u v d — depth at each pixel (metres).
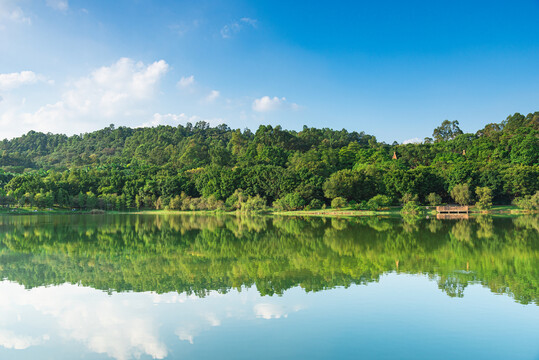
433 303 25.12
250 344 19.33
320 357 17.84
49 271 36.00
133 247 50.69
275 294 27.52
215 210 134.00
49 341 20.19
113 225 85.88
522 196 106.38
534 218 86.19
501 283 29.83
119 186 166.62
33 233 68.88
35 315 24.09
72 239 59.88
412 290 28.06
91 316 23.72
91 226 83.38
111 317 23.47
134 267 37.47
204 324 22.03
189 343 19.55
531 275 32.22
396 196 116.44
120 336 20.66
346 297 26.56
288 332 20.70
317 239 55.81
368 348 18.77
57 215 127.12
